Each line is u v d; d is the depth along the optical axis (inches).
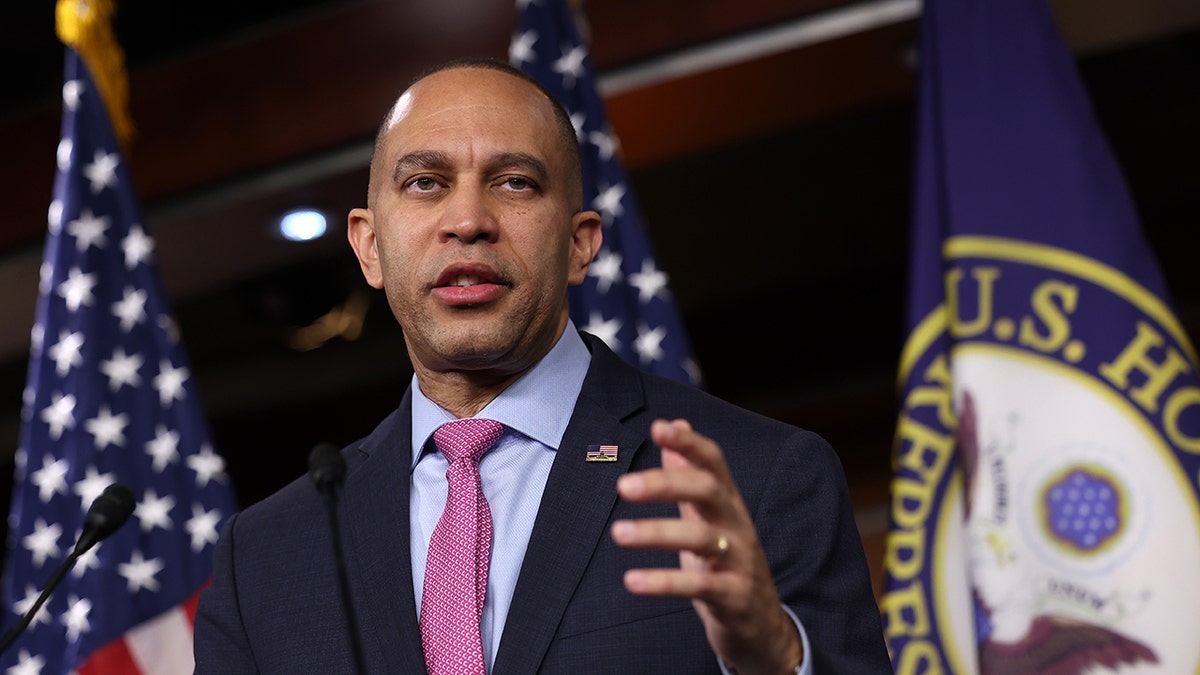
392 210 67.5
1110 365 124.6
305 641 63.1
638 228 143.1
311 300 254.1
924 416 130.6
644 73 193.5
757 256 271.6
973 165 133.5
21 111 227.1
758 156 235.5
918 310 133.0
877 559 242.8
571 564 60.9
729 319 282.2
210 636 66.1
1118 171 130.6
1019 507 122.8
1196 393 122.6
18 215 224.2
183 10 236.4
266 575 66.4
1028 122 133.6
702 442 48.4
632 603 59.5
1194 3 172.6
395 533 64.6
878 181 246.5
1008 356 126.7
